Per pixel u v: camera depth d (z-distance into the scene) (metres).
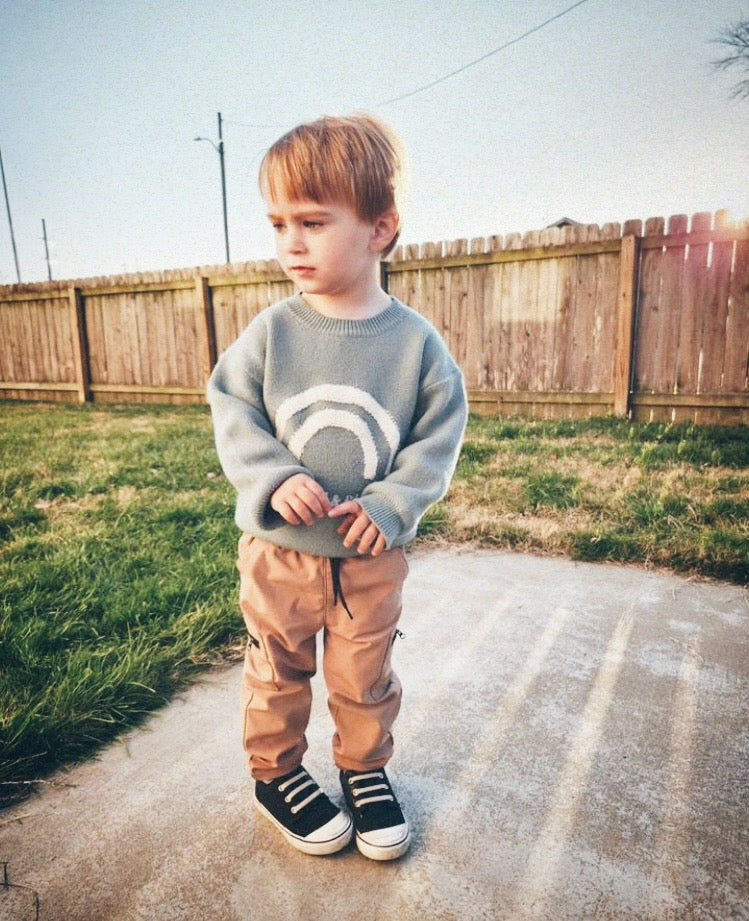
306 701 1.31
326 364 1.21
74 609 2.20
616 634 2.09
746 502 3.13
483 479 3.78
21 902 1.15
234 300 7.94
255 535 1.21
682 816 1.33
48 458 4.74
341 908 1.13
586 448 4.55
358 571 1.22
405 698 1.75
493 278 6.38
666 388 5.76
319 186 1.11
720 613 2.23
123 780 1.46
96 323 9.04
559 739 1.58
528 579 2.54
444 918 1.11
